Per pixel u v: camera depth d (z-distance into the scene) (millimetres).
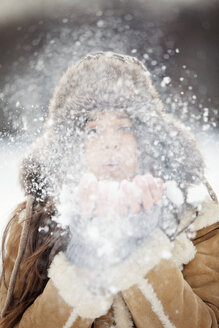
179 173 1612
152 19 9211
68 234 1562
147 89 1609
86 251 1470
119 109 1559
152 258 1445
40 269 1568
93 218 1472
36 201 1609
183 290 1461
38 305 1475
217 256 1546
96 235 1464
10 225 1662
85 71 1581
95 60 1599
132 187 1467
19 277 1578
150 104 1598
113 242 1462
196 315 1455
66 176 1581
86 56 1654
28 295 1562
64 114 1593
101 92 1552
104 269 1447
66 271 1463
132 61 1639
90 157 1554
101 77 1561
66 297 1443
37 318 1466
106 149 1543
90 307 1436
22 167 1624
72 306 1439
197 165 1611
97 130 1554
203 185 1616
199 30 9078
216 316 1490
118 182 1511
